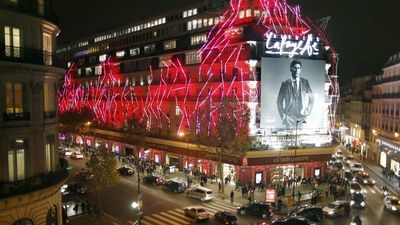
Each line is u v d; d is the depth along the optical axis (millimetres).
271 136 54531
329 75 64188
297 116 56656
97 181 40156
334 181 55125
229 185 54375
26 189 25938
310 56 57875
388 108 71875
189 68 62531
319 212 39219
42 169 28406
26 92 27328
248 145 49906
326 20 66250
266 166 54062
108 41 94625
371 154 82875
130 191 50625
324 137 58062
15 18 26484
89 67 93062
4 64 25062
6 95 26156
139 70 74500
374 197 50156
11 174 26438
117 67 82250
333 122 65750
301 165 57094
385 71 76375
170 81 66438
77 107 95750
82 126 81438
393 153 66938
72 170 62938
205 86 59312
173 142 62438
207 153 55188
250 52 53625
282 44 55375
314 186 52156
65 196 47781
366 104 88750
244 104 52188
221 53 57438
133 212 41969
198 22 68062
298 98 56656
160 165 66250
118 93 80875
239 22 57250
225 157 54000
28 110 27406
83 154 77438
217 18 64625
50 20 29031
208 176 58219
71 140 95750
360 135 93438
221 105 52125
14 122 26312
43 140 28609
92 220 39500
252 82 53938
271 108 55000
